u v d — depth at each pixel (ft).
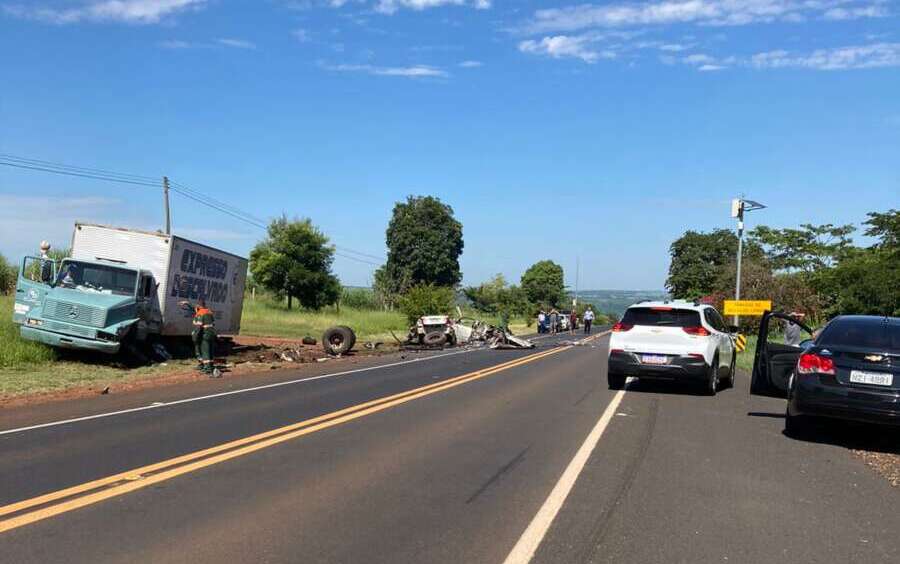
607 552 17.72
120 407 40.40
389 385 51.47
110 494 21.99
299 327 134.41
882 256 125.18
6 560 16.56
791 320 43.14
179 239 72.02
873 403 29.73
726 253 242.17
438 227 296.51
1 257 119.44
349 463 26.37
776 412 41.19
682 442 31.42
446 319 110.93
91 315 60.85
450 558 17.10
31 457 27.07
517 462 26.89
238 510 20.57
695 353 46.80
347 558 16.97
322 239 187.11
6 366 56.95
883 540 19.02
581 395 46.44
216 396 45.34
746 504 22.08
